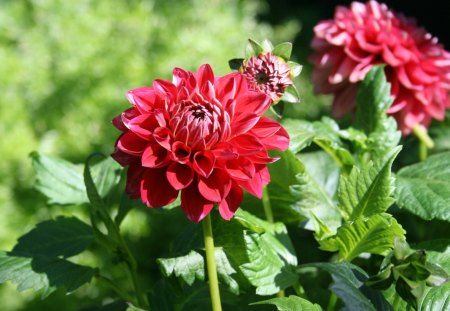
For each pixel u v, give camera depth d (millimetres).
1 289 1434
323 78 859
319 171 809
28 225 1526
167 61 1735
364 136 748
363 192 632
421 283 547
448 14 2436
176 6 1843
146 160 563
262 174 589
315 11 2482
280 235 692
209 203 574
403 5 2533
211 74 591
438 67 832
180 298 709
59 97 1706
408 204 687
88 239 741
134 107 593
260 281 645
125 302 709
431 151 968
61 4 1829
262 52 645
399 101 838
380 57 833
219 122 571
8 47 1826
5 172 1583
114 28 1803
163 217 1527
